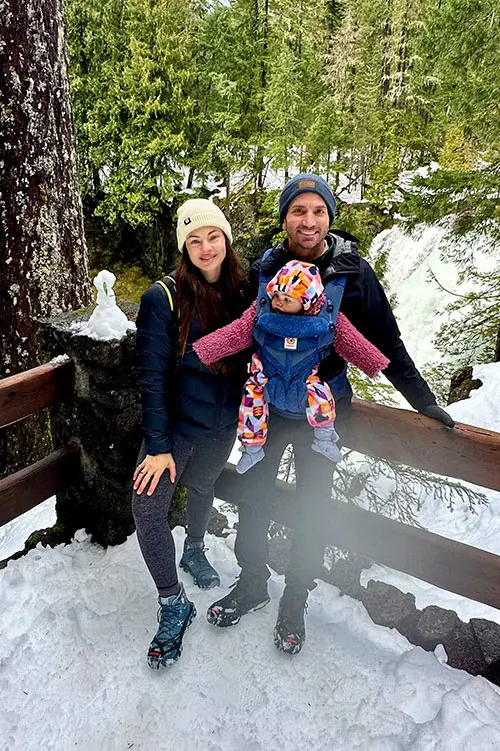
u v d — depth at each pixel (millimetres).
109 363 1906
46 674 1704
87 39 15547
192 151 15992
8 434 4242
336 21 21547
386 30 20266
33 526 3750
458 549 1773
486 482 1629
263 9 15430
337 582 2094
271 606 1965
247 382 1506
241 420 1494
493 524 4230
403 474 2238
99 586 2021
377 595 2021
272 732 1534
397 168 8508
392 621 1926
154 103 14672
